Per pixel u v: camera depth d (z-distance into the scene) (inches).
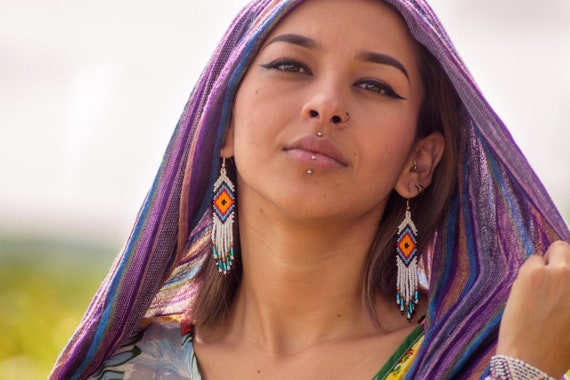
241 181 171.6
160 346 176.6
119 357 176.7
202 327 175.9
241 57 166.1
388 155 163.2
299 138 159.3
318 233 165.0
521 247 161.6
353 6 163.9
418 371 157.5
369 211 168.1
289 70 164.1
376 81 163.5
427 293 173.3
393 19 164.7
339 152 159.6
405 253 169.0
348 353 164.7
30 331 362.9
